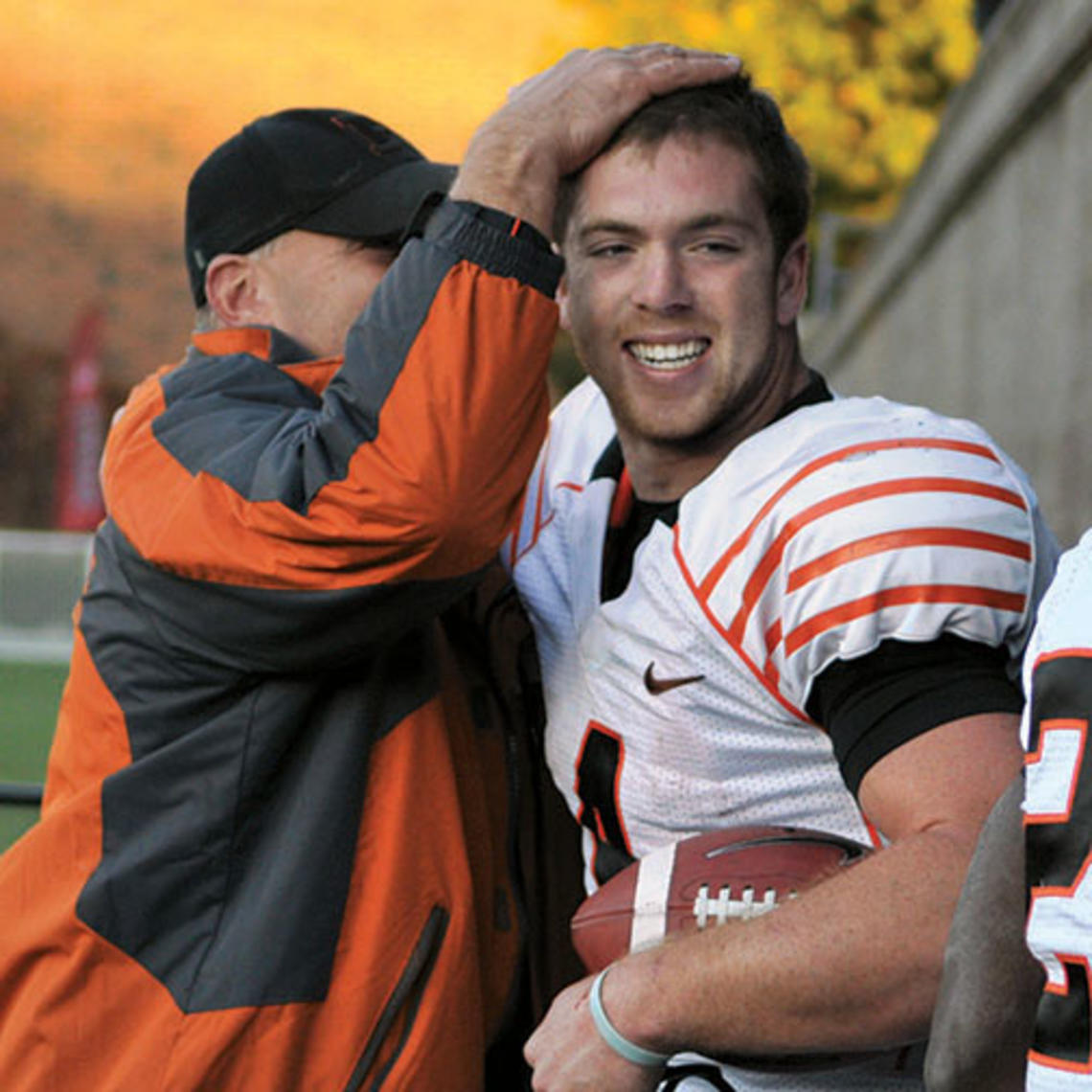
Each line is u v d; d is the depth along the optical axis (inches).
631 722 183.5
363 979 180.9
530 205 179.3
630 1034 158.4
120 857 185.3
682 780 180.2
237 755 183.9
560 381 2015.3
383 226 207.9
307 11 2677.2
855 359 1726.1
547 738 199.9
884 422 175.2
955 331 1039.6
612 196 185.3
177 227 2583.7
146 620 186.5
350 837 183.0
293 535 174.1
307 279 210.4
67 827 187.9
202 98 2635.3
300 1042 178.9
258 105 2679.6
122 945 182.9
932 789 154.6
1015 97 756.6
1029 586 166.2
